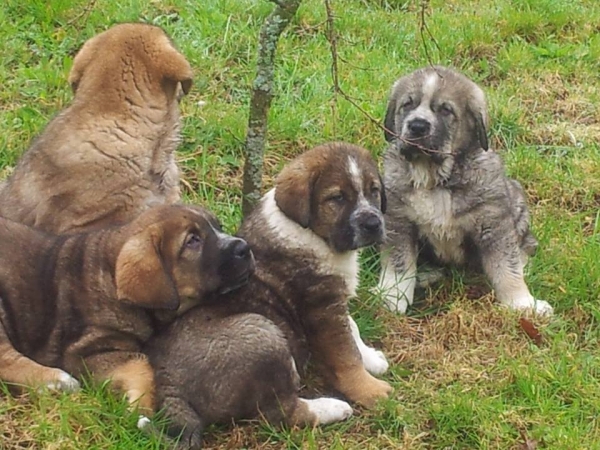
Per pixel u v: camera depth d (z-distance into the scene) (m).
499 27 2.93
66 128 1.92
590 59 2.85
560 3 3.08
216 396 1.64
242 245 1.70
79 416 1.65
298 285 1.77
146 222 1.70
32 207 1.91
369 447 1.67
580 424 1.73
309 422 1.69
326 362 1.78
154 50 1.95
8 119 2.36
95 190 1.90
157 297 1.65
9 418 1.66
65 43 2.59
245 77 2.58
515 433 1.71
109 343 1.69
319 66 2.64
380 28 2.83
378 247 2.10
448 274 2.13
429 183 2.04
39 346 1.72
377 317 1.98
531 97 2.69
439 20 2.91
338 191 1.77
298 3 1.99
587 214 2.29
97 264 1.71
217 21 2.71
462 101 2.05
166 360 1.66
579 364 1.85
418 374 1.84
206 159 2.32
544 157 2.46
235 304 1.73
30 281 1.72
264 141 2.07
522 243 2.13
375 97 2.54
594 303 2.01
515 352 1.88
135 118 1.94
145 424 1.64
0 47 2.55
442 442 1.69
